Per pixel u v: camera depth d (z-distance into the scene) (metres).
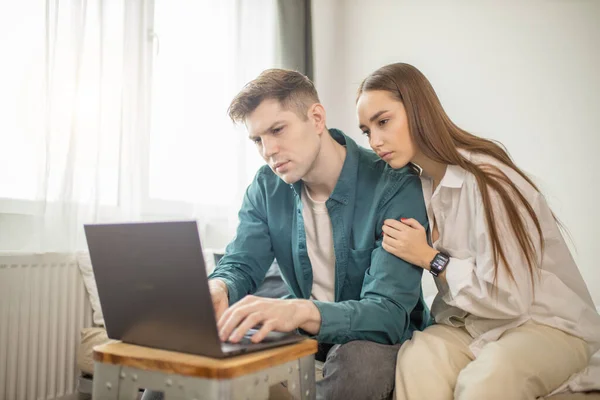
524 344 1.09
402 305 1.17
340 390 1.06
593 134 2.13
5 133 1.91
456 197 1.32
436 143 1.29
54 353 1.92
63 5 1.99
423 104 1.30
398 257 1.21
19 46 1.93
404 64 1.36
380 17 2.93
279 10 2.80
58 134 1.95
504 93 2.39
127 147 2.15
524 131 2.32
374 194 1.35
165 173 2.37
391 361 1.11
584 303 1.26
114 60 2.14
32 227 1.96
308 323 1.01
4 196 1.90
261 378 0.78
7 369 1.80
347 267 1.34
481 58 2.48
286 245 1.44
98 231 0.87
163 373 0.77
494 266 1.15
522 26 2.36
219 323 0.89
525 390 1.00
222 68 2.59
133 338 0.88
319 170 1.35
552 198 2.21
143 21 2.24
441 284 1.27
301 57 2.86
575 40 2.20
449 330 1.28
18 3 1.93
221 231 2.51
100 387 0.84
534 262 1.22
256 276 1.45
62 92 1.96
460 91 2.55
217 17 2.59
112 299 0.89
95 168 2.02
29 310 1.86
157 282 0.81
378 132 1.31
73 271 2.00
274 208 1.45
